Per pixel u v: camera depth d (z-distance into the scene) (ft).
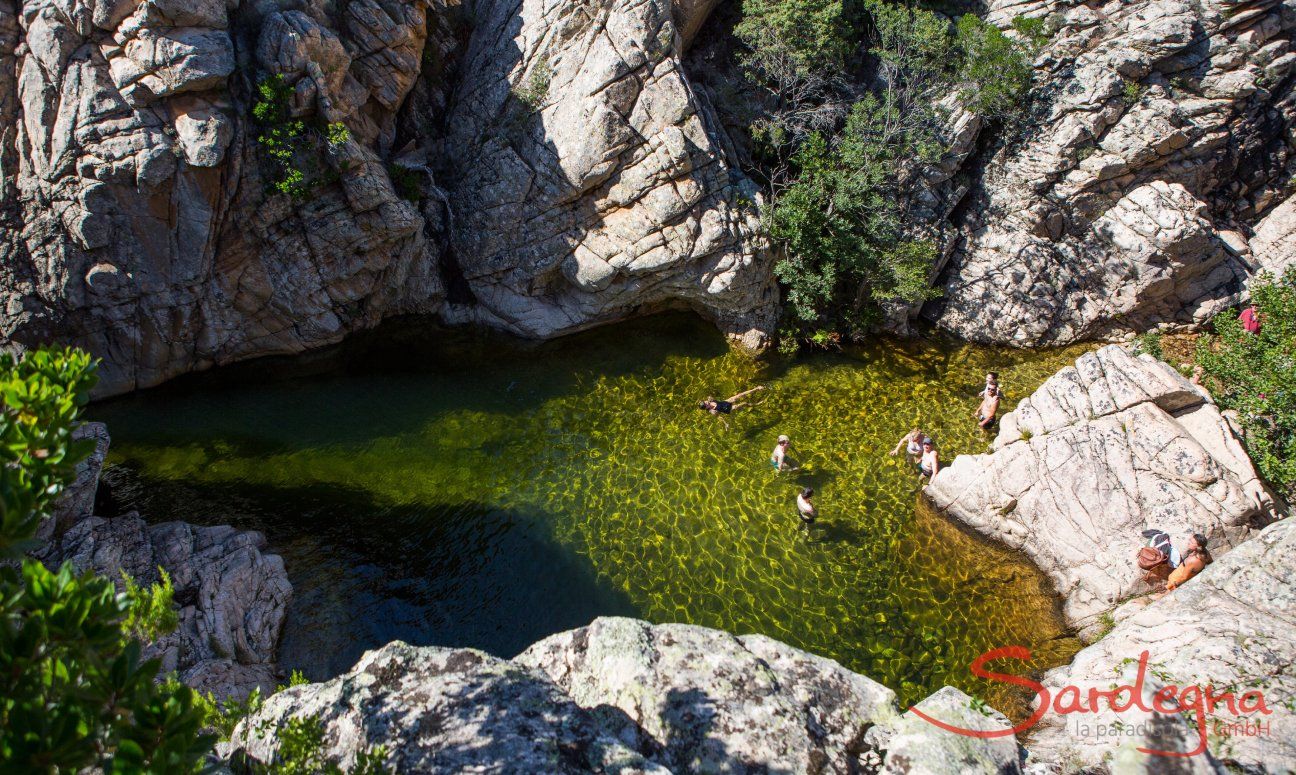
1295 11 79.46
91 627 19.24
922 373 79.61
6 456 20.68
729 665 31.09
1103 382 56.54
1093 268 84.58
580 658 32.14
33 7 61.16
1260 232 86.69
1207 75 81.30
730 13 86.48
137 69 62.08
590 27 74.33
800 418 72.38
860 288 82.07
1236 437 53.47
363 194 71.82
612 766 25.27
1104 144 82.33
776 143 80.64
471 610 53.36
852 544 58.39
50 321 67.97
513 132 78.18
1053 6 86.53
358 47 73.26
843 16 84.64
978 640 50.39
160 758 18.74
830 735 29.55
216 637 46.01
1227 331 59.93
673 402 74.74
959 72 84.12
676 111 72.54
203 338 74.33
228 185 68.08
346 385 76.23
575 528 60.08
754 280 77.92
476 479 64.90
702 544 58.54
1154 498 51.47
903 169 85.05
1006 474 57.52
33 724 17.21
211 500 60.95
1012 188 85.81
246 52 66.90
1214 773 27.30
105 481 62.28
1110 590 50.47
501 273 81.87
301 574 54.90
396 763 25.27
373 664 29.84
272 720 29.19
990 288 85.30
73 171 64.03
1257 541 42.55
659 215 74.23
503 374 78.64
